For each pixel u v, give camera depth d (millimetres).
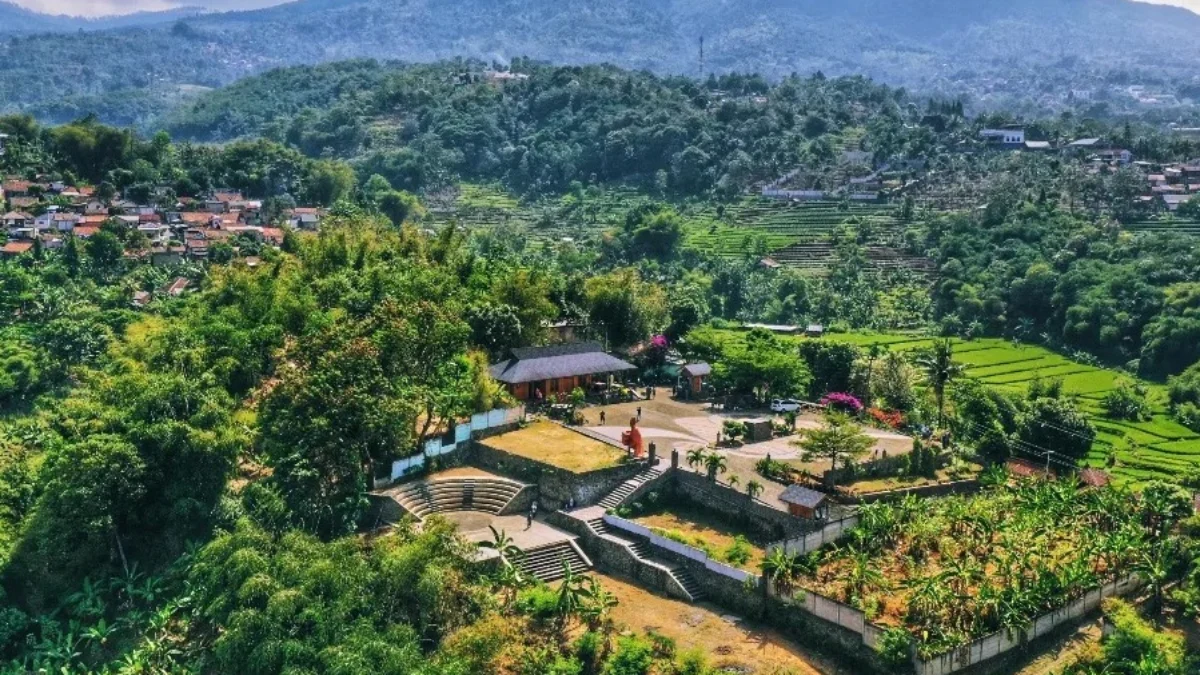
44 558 79500
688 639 64812
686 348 118750
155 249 176500
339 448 77688
